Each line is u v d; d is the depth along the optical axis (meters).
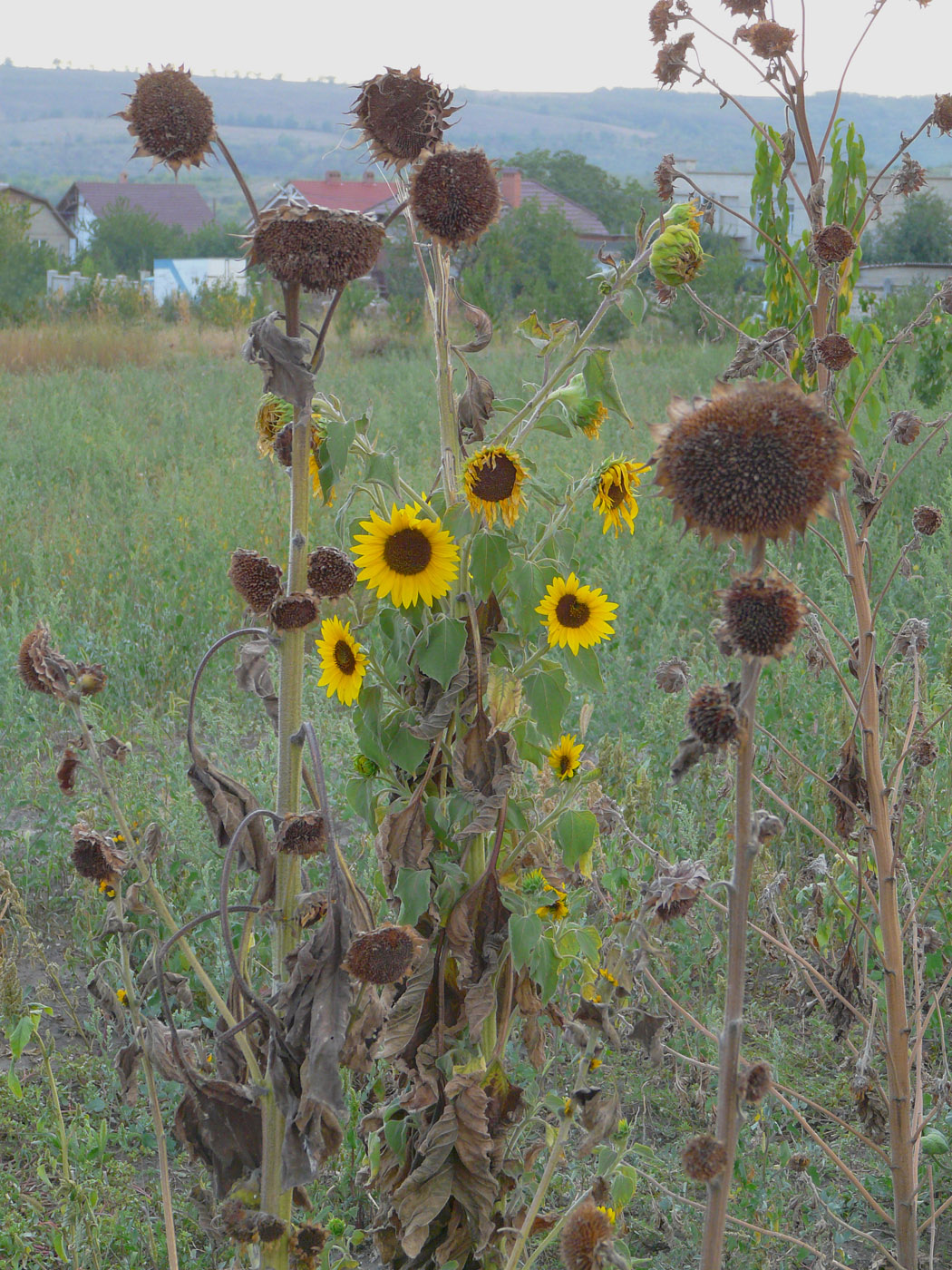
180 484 9.53
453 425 2.31
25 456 10.91
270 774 4.50
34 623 6.23
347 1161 3.03
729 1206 2.92
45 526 8.45
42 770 4.90
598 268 31.72
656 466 1.37
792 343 2.55
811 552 7.23
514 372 16.48
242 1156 2.00
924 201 39.28
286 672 1.89
